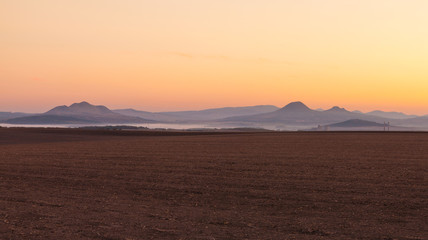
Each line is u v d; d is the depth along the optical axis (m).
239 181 20.73
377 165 26.23
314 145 43.97
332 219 12.73
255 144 46.25
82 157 33.34
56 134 86.25
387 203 15.22
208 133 87.50
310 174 22.72
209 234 10.49
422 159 29.58
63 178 22.45
